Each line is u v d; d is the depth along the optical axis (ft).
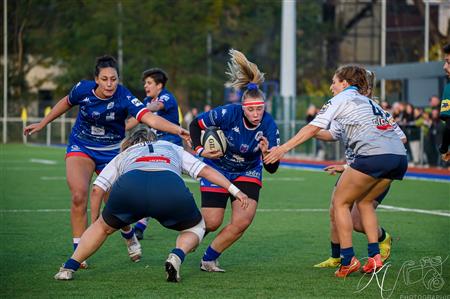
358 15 400.88
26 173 172.65
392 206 113.39
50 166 195.62
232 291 56.44
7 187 139.44
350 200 61.36
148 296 54.49
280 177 168.86
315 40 409.90
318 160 224.74
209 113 62.08
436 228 90.68
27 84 390.42
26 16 362.94
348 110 60.80
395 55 343.46
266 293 55.88
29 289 56.75
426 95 207.10
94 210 59.31
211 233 85.61
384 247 67.56
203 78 386.52
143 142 59.36
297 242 80.02
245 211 62.59
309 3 409.49
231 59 63.62
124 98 66.28
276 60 426.10
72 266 59.82
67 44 382.22
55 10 380.58
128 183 56.29
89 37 375.25
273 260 69.82
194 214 58.03
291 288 57.67
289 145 60.34
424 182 155.33
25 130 67.97
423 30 320.09
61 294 55.11
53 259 69.10
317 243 79.41
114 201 56.80
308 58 408.67
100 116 66.54
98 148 68.28
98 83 65.21
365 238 82.58
